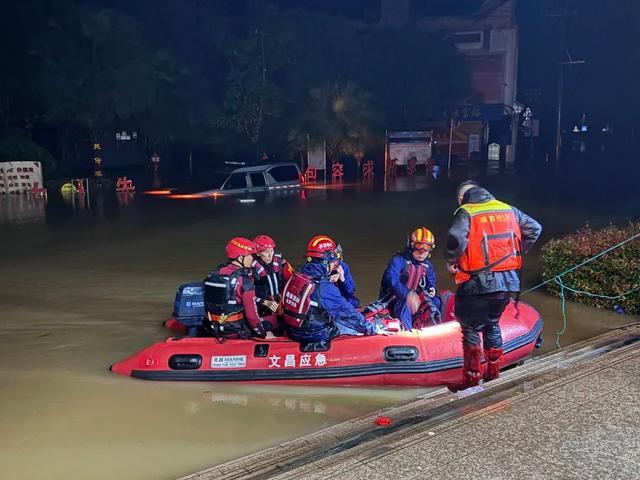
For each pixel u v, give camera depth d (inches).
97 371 261.9
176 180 1166.3
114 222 673.0
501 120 1521.9
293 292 248.2
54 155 1298.0
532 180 1128.2
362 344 246.1
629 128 1963.6
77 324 327.3
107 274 436.5
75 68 1150.3
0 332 314.7
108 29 1168.8
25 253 513.7
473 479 139.0
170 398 234.2
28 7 1141.1
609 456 147.7
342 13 1646.2
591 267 347.3
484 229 185.3
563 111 2005.4
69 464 187.6
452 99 1489.9
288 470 148.6
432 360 242.8
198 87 1328.7
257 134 1301.7
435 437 158.2
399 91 1454.2
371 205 788.0
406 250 268.7
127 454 193.2
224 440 202.1
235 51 1316.4
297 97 1331.2
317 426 212.2
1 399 234.7
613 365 204.4
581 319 328.8
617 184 1052.5
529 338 259.9
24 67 1149.7
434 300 275.4
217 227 631.2
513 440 155.6
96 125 1182.9
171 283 410.0
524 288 391.9
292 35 1322.6
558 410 171.5
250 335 258.7
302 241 552.7
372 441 158.6
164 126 1283.2
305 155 1230.3
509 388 188.4
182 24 1378.0
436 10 1612.9
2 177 968.9
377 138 1262.3
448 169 1309.1
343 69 1427.2
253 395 237.0
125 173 1315.2
